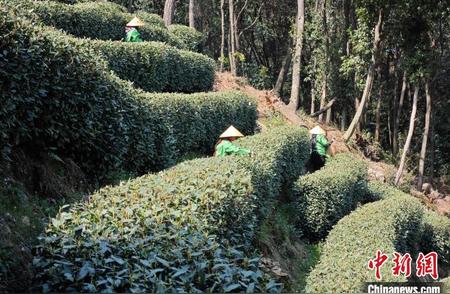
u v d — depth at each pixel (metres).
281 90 29.48
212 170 7.78
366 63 20.94
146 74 13.11
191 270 4.55
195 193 6.36
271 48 35.16
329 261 8.27
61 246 4.69
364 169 14.84
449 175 27.27
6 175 6.20
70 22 14.20
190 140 11.70
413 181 22.95
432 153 23.84
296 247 10.88
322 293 6.68
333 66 24.48
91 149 7.85
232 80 21.25
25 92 6.43
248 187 7.40
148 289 4.18
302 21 22.70
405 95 30.56
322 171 13.12
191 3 26.41
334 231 10.20
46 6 13.48
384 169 20.62
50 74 6.87
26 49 6.42
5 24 6.31
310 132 15.30
